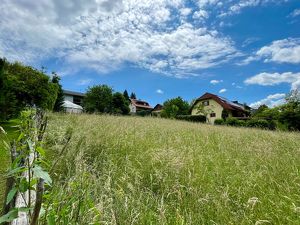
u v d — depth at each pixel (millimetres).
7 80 10727
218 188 4000
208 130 11406
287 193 3615
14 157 1685
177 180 3932
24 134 1720
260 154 5898
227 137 9172
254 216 3174
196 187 3852
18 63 14961
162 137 7840
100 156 5273
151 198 3643
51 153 5496
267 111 29078
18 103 13844
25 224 1756
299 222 2904
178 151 5586
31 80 14477
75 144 5703
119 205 3205
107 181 3652
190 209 3369
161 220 2959
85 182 2564
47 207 1623
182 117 38125
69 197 2115
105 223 2562
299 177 4109
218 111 49812
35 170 1253
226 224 3053
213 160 5488
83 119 12094
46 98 15523
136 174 4211
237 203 3438
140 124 10938
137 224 2945
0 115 10180
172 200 3650
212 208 3363
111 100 48125
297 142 8258
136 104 89688
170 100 60781
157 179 4297
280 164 5109
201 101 52875
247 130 12602
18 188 1419
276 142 8180
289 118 23781
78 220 2088
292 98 24641
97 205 2744
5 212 1795
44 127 2064
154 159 4875
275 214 3121
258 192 3756
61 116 13891
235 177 4430
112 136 7066
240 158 5777
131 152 5715
